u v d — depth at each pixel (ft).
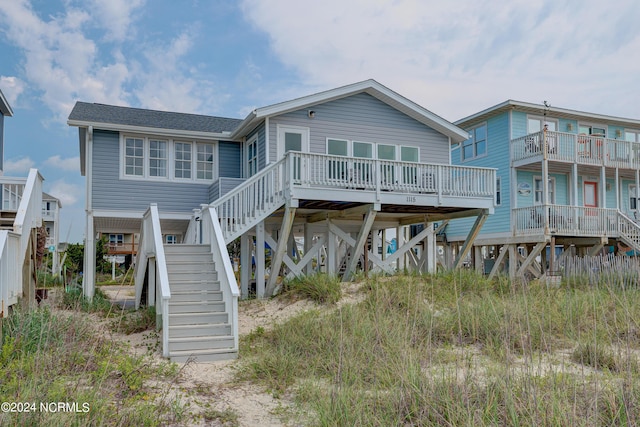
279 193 42.88
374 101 53.36
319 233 61.21
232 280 28.53
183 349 26.11
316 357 23.38
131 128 49.57
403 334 25.03
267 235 44.34
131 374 19.75
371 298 35.35
